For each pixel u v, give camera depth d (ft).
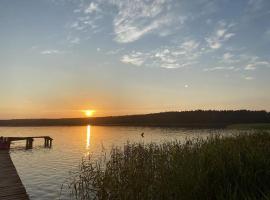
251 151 35.70
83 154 117.50
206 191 28.27
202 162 33.55
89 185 52.75
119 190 38.96
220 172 30.66
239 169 29.96
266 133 54.80
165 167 41.01
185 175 31.35
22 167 85.61
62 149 141.38
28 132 336.49
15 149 143.13
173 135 230.27
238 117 549.54
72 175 70.13
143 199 33.71
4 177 55.26
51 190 55.88
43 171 77.87
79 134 293.23
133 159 54.90
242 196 25.95
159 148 61.77
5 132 332.39
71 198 48.34
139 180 39.91
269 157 33.78
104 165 80.53
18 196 42.91
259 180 28.99
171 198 30.22
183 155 42.96
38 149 142.31
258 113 511.81
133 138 208.03
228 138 48.88
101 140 200.64
